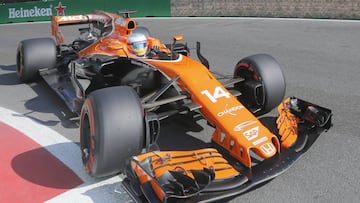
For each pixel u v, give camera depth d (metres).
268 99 4.64
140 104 3.59
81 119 3.79
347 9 14.91
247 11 17.44
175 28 14.95
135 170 3.14
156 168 3.10
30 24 19.94
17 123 5.28
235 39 11.63
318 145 4.36
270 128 4.77
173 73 4.37
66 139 4.72
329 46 9.93
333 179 3.68
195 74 4.30
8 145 4.59
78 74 5.52
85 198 3.47
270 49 9.85
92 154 3.47
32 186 3.70
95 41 6.28
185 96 4.08
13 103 6.16
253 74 4.73
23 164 4.12
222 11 18.16
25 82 7.29
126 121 3.44
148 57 4.91
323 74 7.33
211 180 3.03
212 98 3.97
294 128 3.95
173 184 2.93
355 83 6.66
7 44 12.84
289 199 3.39
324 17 15.52
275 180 3.69
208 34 12.95
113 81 5.45
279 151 3.53
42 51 6.86
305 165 3.94
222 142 3.64
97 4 21.22
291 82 6.87
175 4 19.34
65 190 3.62
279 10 16.53
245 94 4.87
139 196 3.02
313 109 4.09
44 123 5.26
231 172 3.23
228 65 8.31
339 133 4.65
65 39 13.08
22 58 6.86
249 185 3.12
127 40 5.16
